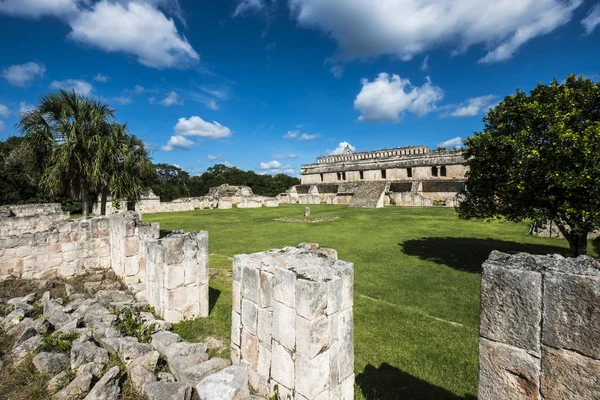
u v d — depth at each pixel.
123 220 9.19
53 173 13.01
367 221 22.77
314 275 3.92
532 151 8.06
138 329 5.71
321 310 3.70
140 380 4.15
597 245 13.83
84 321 6.07
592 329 2.30
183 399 3.84
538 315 2.54
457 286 9.01
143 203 34.97
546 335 2.50
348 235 17.38
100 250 10.80
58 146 13.05
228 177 75.81
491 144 9.38
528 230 17.42
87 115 13.92
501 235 16.50
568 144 7.64
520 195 8.73
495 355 2.78
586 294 2.32
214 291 8.79
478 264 11.18
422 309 7.48
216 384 4.00
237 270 5.04
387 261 11.78
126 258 9.11
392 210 30.27
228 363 4.71
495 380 2.78
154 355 4.72
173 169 71.81
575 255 8.92
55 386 4.13
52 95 13.33
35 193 28.27
